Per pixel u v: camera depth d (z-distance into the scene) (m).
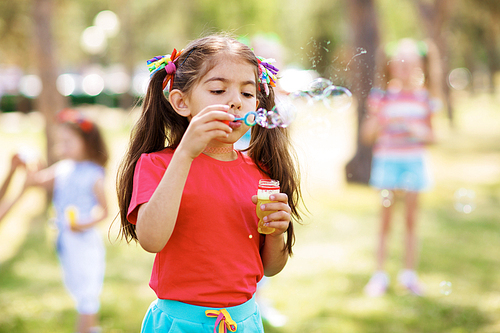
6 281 3.66
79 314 2.67
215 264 1.26
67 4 9.55
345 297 3.25
